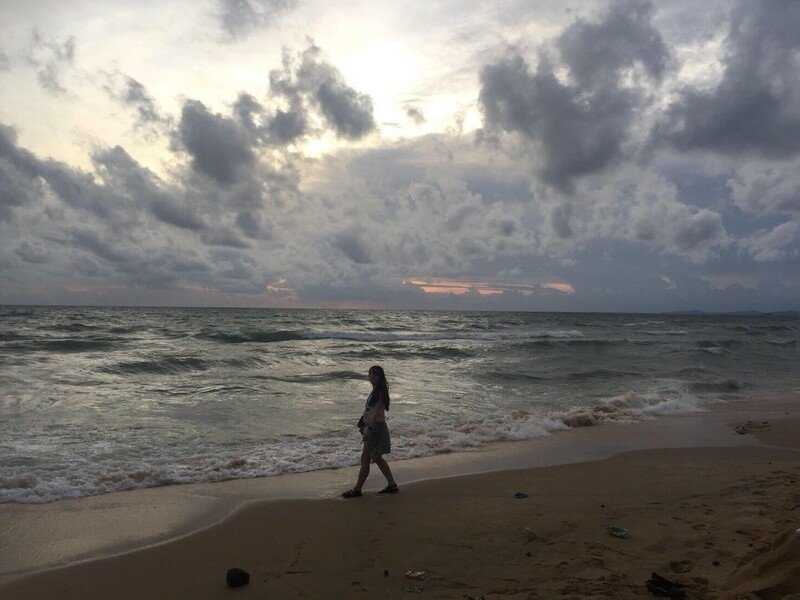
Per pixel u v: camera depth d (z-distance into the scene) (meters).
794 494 6.34
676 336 46.25
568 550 4.78
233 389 15.16
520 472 7.90
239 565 4.63
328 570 4.50
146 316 74.31
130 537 5.28
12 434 9.45
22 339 28.78
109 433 9.77
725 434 10.91
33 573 4.48
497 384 17.67
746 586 3.61
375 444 6.75
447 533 5.32
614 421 12.16
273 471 7.76
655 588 3.83
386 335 39.44
